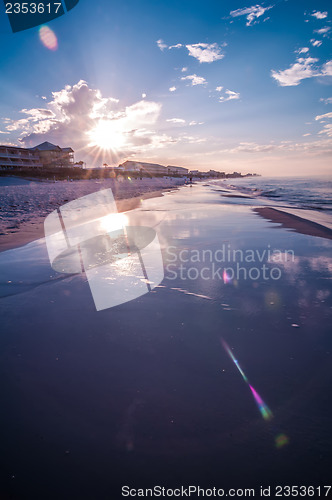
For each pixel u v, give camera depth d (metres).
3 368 1.58
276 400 1.31
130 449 1.08
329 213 10.10
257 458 1.03
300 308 2.34
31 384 1.45
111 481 0.97
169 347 1.77
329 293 2.67
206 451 1.06
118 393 1.37
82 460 1.04
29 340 1.88
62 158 69.31
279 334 1.91
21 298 2.60
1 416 1.24
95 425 1.19
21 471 1.00
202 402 1.30
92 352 1.73
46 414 1.25
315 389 1.38
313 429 1.15
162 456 1.05
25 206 12.04
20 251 4.43
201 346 1.77
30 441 1.12
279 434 1.13
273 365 1.57
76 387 1.42
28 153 62.19
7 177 44.41
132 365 1.59
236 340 1.84
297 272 3.33
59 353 1.72
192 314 2.24
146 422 1.19
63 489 0.94
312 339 1.85
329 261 3.80
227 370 1.53
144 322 2.11
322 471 0.98
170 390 1.38
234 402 1.30
